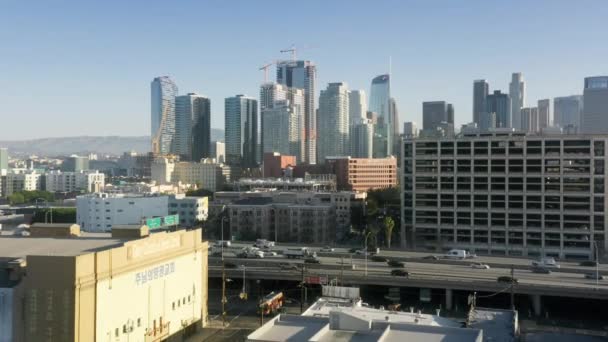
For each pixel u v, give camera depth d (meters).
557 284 144.75
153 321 109.88
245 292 157.25
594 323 133.88
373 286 162.88
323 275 156.88
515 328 102.50
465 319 121.81
